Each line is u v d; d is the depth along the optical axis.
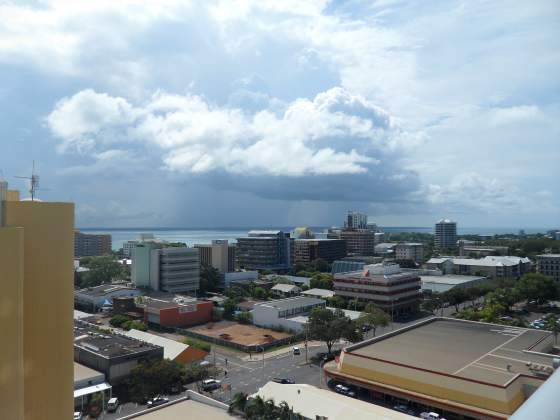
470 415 60.41
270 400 55.06
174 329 117.38
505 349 78.62
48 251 17.61
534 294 144.62
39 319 17.34
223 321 129.12
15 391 14.88
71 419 18.52
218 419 54.38
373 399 71.00
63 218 18.12
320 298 152.12
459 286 171.00
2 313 14.48
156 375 70.62
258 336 111.25
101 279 183.25
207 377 78.19
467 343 82.69
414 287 147.38
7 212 16.62
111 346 80.12
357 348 79.62
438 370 67.38
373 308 116.06
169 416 55.06
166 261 162.75
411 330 93.12
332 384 77.06
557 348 86.94
